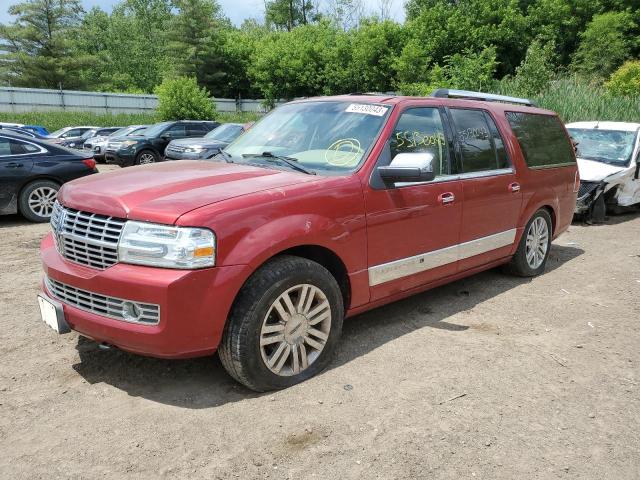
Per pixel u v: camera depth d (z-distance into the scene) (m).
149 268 2.97
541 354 4.04
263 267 3.22
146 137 19.03
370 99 4.39
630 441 2.98
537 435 3.01
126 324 2.99
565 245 7.79
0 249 6.99
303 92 44.50
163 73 54.22
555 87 21.14
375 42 38.91
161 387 3.42
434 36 38.75
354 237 3.68
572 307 5.09
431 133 4.44
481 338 4.30
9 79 48.41
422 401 3.31
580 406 3.33
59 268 3.30
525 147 5.51
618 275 6.20
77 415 3.10
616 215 10.45
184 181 3.46
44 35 49.16
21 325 4.39
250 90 51.34
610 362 3.95
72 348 3.97
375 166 3.88
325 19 48.47
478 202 4.75
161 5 76.25
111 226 3.12
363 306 3.92
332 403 3.25
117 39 67.56
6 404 3.21
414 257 4.19
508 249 5.40
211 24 49.81
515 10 38.94
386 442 2.89
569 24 38.38
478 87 28.02
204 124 20.47
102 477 2.59
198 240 2.94
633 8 37.47
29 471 2.62
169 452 2.77
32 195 8.75
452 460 2.77
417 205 4.12
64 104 39.00
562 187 6.11
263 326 3.21
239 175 3.64
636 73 27.81
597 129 10.86
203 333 3.01
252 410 3.16
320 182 3.57
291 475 2.62
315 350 3.58
